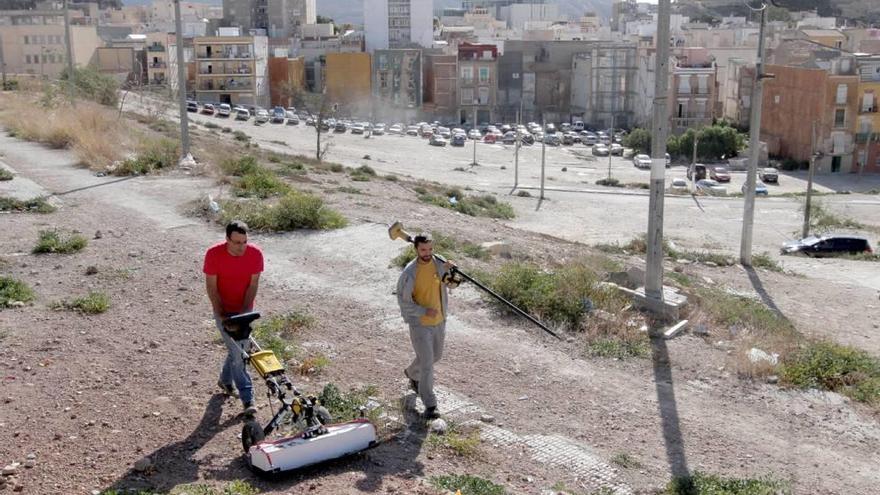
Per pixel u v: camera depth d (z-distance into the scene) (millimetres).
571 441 7656
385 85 112438
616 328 10539
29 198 16391
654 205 11625
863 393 9211
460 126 108688
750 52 101062
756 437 8031
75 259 12469
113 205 16391
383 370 8914
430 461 6996
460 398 8344
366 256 13078
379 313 10656
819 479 7277
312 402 6770
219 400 7895
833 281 22281
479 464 7078
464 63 111688
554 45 117562
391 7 130625
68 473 6398
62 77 58562
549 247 18375
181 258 12680
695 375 9477
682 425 8156
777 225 41750
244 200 16750
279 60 112562
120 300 10703
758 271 22734
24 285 10883
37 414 7383
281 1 145875
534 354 9648
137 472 6461
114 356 8844
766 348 10273
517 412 8172
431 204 25797
